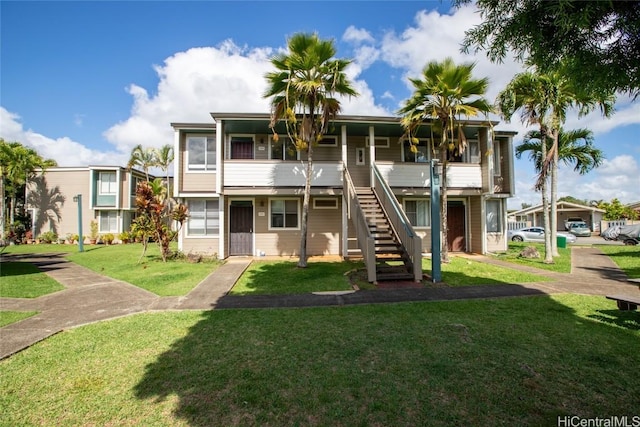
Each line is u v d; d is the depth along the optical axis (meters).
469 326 4.93
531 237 22.39
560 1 2.21
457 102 10.85
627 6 2.29
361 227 9.16
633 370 3.46
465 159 15.02
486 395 2.99
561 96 11.12
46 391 3.15
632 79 2.59
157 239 12.94
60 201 25.14
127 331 4.83
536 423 2.58
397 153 15.05
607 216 36.41
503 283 8.11
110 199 24.72
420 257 8.30
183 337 4.56
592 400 2.90
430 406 2.81
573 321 5.12
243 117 12.23
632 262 11.92
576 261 12.30
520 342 4.26
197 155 13.68
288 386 3.18
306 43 9.49
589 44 2.64
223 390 3.12
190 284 8.18
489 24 2.86
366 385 3.19
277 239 14.40
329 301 6.51
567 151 14.21
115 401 2.96
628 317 5.31
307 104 10.50
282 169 12.89
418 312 5.70
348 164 14.82
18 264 12.42
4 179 24.20
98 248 19.64
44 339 4.53
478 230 14.88
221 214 13.05
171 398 2.99
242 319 5.37
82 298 6.89
